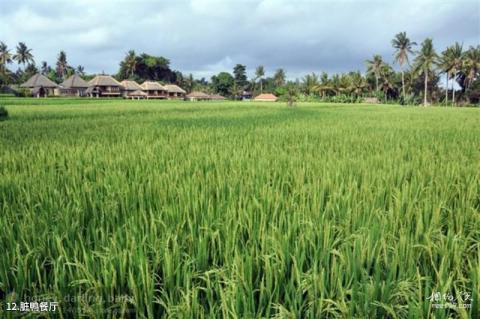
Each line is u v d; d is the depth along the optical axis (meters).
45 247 3.33
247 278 2.79
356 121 20.09
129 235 3.43
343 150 8.30
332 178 5.29
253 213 4.00
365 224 3.67
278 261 2.92
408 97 88.56
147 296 2.66
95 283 2.72
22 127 16.17
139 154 8.00
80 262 3.06
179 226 3.63
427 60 77.50
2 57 90.06
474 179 5.26
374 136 11.88
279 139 11.23
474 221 3.87
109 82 95.50
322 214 3.94
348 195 4.32
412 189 4.86
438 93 96.94
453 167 5.88
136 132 13.76
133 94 100.94
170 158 7.63
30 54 101.06
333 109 41.84
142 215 3.99
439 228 3.51
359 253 2.97
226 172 5.84
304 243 3.21
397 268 3.03
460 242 3.33
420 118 23.39
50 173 6.07
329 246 3.23
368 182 5.09
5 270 2.96
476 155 7.61
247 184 5.00
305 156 7.58
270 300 2.54
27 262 3.13
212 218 3.89
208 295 2.65
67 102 57.69
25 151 8.64
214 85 135.12
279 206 4.23
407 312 2.55
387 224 3.67
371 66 94.31
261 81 140.38
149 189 4.86
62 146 9.36
